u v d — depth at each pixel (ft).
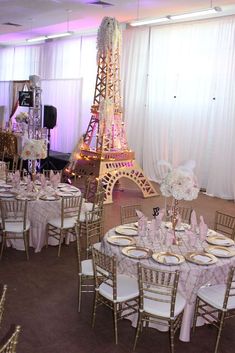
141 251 13.76
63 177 33.91
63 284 16.43
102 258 12.63
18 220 19.07
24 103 40.83
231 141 32.73
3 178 25.89
